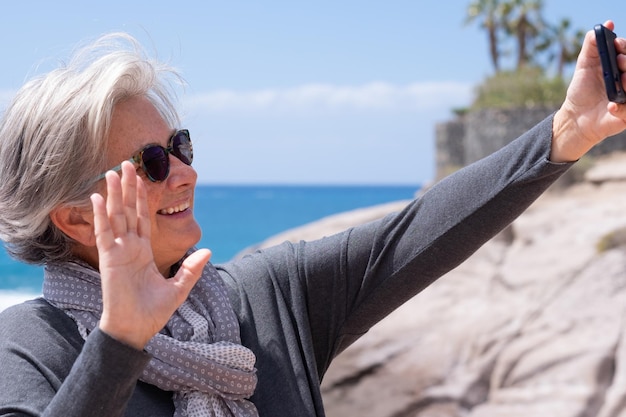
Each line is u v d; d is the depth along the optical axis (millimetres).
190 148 1818
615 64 1637
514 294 9000
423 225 1933
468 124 22953
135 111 1735
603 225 10023
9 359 1647
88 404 1386
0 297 27031
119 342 1405
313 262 1995
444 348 8281
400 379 8047
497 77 24141
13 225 1738
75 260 1801
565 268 9164
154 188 1729
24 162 1692
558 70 38062
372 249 1973
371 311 1971
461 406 7699
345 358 8383
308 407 1833
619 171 14828
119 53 1739
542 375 7637
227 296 1873
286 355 1876
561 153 1806
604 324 8016
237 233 61531
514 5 36781
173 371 1682
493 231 1885
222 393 1731
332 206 106562
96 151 1681
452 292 9281
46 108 1676
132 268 1444
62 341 1697
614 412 6996
